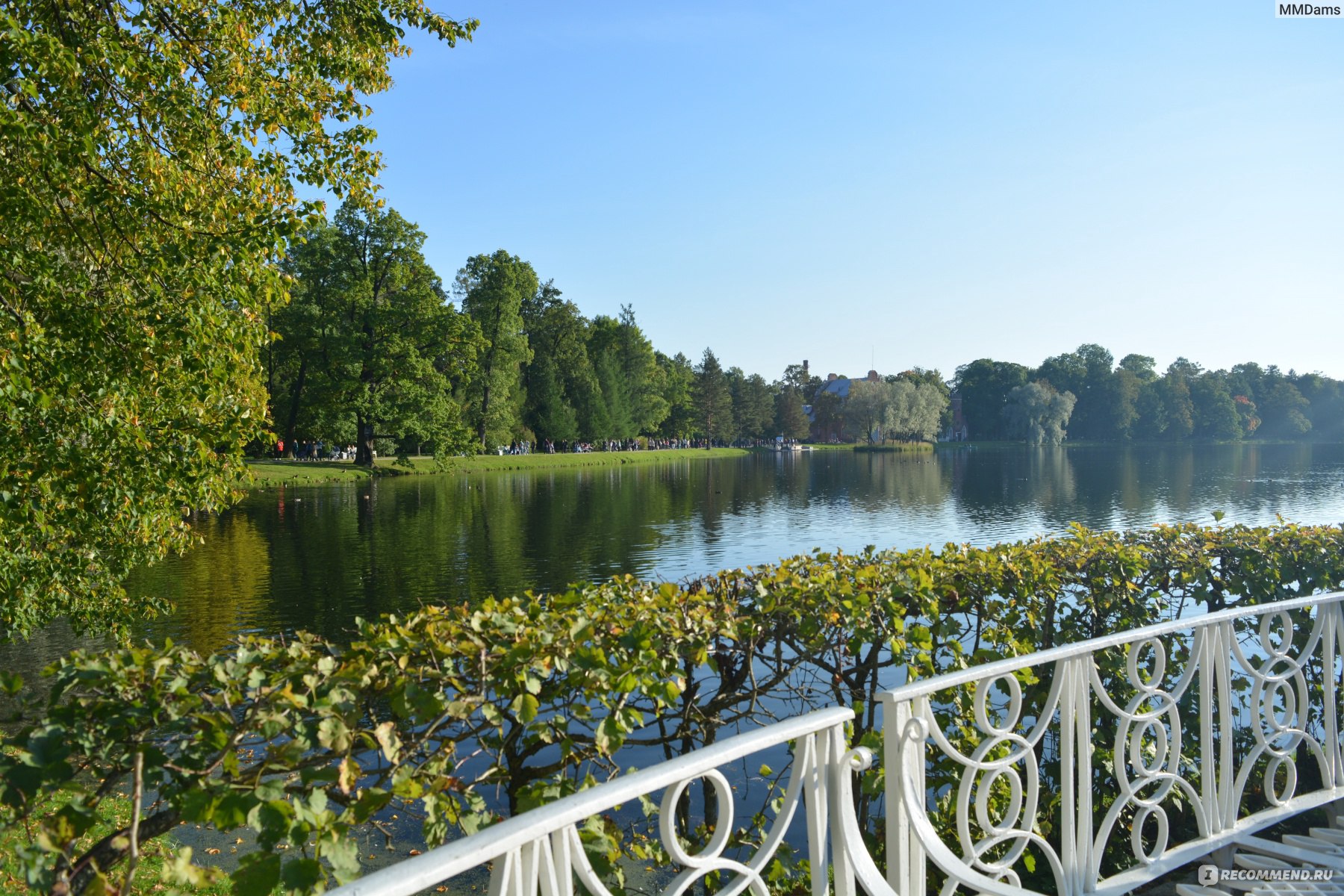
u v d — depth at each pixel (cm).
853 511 3591
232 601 1652
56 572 780
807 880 399
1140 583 473
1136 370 14138
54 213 670
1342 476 5744
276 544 2447
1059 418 11794
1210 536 514
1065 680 281
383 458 5606
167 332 655
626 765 736
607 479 5650
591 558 2220
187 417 723
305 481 4525
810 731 198
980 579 418
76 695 243
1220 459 8500
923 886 232
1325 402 13775
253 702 249
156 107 688
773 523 3094
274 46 879
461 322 4825
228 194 759
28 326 610
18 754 210
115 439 663
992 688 417
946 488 4884
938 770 402
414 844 602
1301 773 476
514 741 317
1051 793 440
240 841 599
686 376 11212
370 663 270
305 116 846
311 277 4847
